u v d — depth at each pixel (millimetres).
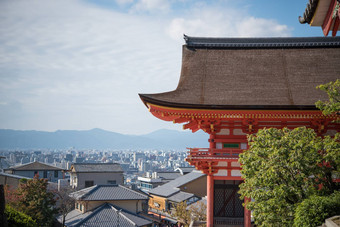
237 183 30594
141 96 26969
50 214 66438
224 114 28375
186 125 30719
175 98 29172
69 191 79375
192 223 46281
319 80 31359
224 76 32062
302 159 21328
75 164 105312
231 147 30047
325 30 20672
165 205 96562
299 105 27641
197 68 32844
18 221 31906
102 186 78812
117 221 66875
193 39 35188
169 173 143750
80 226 64938
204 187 100500
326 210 18766
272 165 21922
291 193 21766
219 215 30469
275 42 34500
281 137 23078
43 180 67562
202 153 29656
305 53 33844
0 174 86812
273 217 21484
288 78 31672
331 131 29875
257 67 32812
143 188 135875
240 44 34438
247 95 30000
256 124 29250
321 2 18891
